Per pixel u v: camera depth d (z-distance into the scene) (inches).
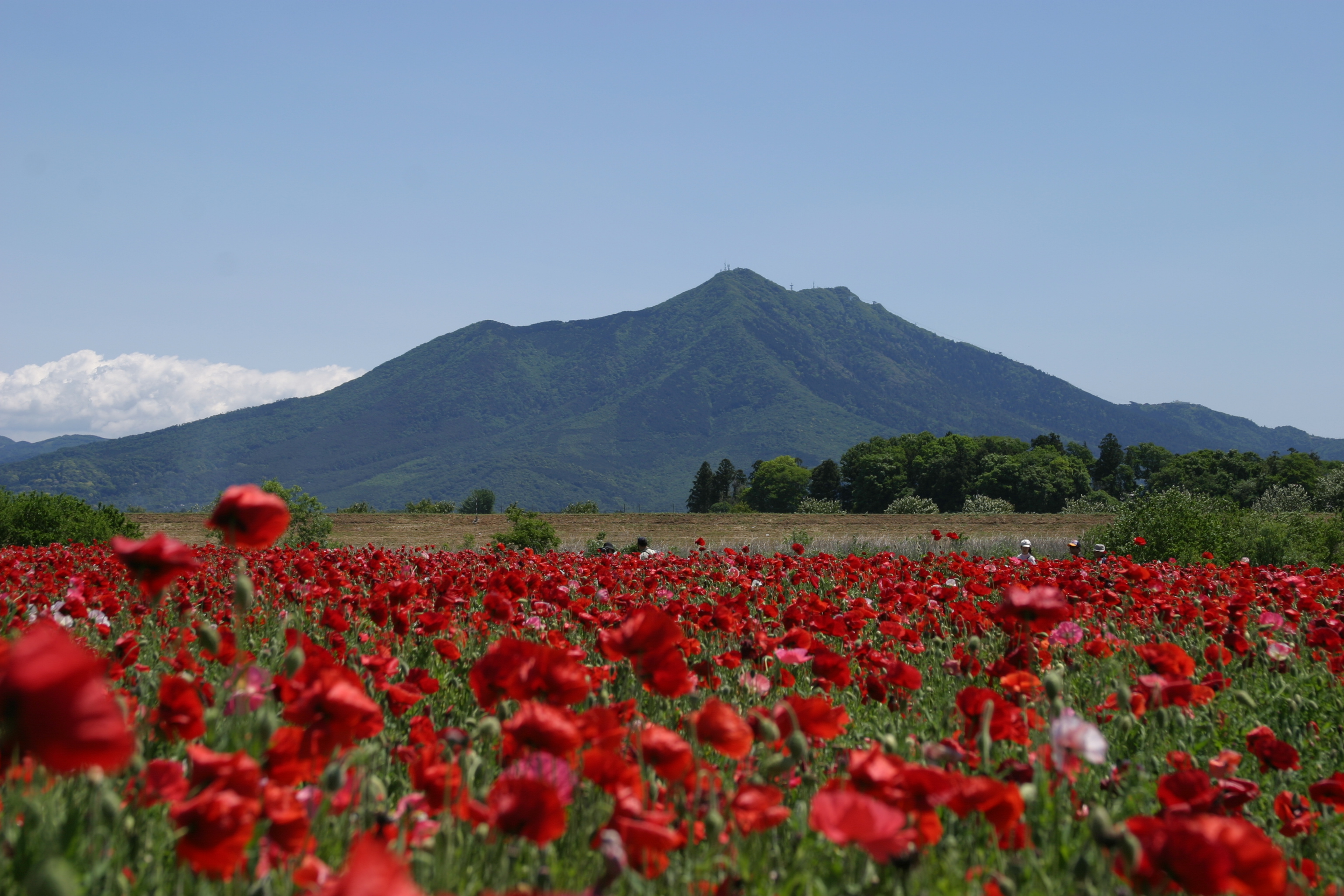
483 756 118.6
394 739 131.3
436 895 75.5
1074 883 85.1
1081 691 198.2
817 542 1210.0
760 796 87.5
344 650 174.9
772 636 226.2
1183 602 279.3
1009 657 163.5
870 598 362.6
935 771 86.0
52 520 901.8
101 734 53.3
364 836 78.5
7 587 269.3
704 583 368.2
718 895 79.9
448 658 174.2
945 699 177.2
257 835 76.0
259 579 285.4
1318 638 220.2
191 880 77.7
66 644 54.3
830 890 86.4
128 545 95.4
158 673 157.3
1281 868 73.4
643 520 1871.3
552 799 75.5
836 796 73.5
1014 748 137.9
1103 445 5487.2
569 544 1206.3
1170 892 83.7
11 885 70.8
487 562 377.1
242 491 99.9
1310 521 899.4
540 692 103.9
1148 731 157.6
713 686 160.6
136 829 82.0
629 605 265.1
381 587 247.9
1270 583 359.3
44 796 87.8
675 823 96.7
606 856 71.1
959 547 1028.5
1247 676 222.7
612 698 152.0
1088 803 118.3
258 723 89.4
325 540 977.5
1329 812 135.7
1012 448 5413.4
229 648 134.5
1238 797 112.9
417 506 5236.2
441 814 89.7
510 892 72.1
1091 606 276.2
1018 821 92.8
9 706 52.2
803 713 110.2
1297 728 189.2
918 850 86.0
